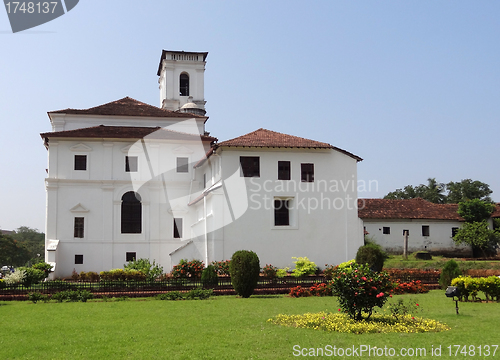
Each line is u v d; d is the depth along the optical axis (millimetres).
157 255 38625
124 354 11258
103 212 38281
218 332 13688
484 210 42719
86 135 38438
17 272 24938
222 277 26953
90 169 38562
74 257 37406
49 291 23312
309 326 14359
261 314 17062
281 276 27766
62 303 21234
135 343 12414
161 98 59094
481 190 68688
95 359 10859
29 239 145875
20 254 94812
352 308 14773
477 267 35312
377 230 40781
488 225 42656
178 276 28641
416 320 14820
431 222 41844
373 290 14641
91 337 13227
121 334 13594
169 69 55250
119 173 38969
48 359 10914
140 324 15211
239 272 23125
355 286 14727
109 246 37969
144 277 29188
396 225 41094
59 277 36469
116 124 43062
